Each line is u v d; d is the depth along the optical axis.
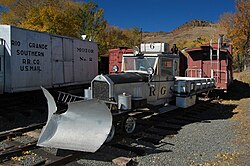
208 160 5.70
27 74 11.38
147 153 6.12
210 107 12.95
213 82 14.53
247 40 43.88
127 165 5.32
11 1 39.28
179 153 6.16
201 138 7.39
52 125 6.43
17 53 10.80
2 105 11.20
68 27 33.19
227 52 16.17
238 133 7.89
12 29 10.50
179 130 8.28
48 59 12.68
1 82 10.52
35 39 11.80
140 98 7.94
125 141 6.92
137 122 8.91
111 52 21.16
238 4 43.19
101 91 7.54
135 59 9.52
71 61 14.51
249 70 38.72
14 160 5.52
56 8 38.84
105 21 42.12
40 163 5.32
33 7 37.06
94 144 5.71
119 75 7.96
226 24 46.69
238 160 5.55
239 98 16.56
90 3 40.72
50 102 6.81
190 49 17.70
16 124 8.98
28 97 12.41
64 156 5.70
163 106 9.81
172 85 10.27
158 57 9.15
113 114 6.66
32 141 6.86
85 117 6.14
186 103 10.05
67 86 14.54
